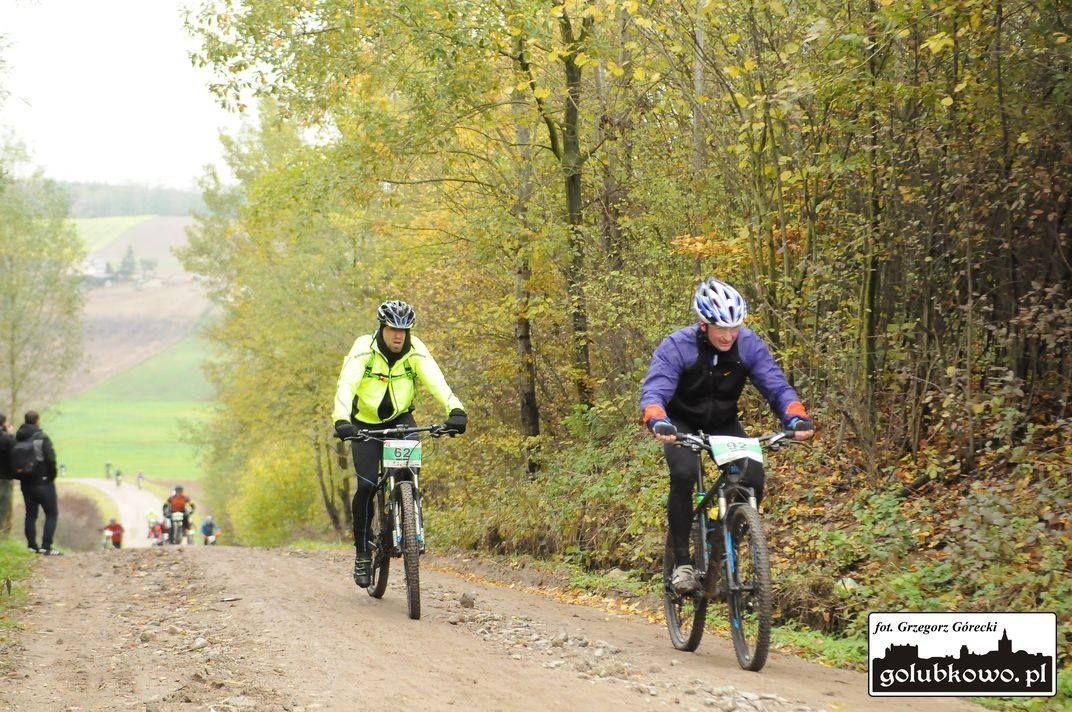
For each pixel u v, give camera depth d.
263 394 30.38
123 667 5.62
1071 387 9.05
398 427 7.26
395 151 14.45
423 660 5.67
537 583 11.24
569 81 14.62
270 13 13.91
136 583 9.69
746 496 5.66
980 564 6.96
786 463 10.55
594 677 5.36
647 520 10.27
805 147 10.81
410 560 7.07
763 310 11.07
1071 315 8.11
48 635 6.76
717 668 5.73
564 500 12.52
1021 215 9.05
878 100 9.30
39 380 41.41
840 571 8.03
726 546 5.73
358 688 4.98
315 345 26.02
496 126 15.40
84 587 9.56
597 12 11.88
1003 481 8.28
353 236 23.58
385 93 14.75
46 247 40.34
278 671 5.34
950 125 9.32
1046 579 6.39
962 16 8.72
